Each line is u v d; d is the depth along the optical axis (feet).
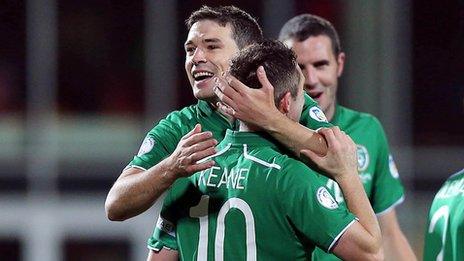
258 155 42.01
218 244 42.06
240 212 41.60
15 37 131.85
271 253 41.34
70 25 131.64
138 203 43.55
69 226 131.85
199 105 48.29
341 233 40.81
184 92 131.75
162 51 130.93
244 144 42.55
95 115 132.87
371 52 128.57
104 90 132.46
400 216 129.08
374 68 128.67
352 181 42.19
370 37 128.36
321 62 58.29
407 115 129.39
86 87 132.57
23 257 131.75
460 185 47.98
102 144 132.87
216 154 43.09
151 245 45.29
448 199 48.29
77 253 131.75
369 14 127.95
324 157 42.06
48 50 132.05
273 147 42.55
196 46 46.52
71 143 133.28
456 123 129.29
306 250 41.75
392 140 129.90
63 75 132.87
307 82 58.18
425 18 128.26
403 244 60.59
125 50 131.75
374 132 60.70
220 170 42.65
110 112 132.77
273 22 125.90
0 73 132.16
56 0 131.54
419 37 128.47
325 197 41.14
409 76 128.77
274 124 41.78
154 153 46.52
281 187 41.06
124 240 130.41
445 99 129.39
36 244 131.85
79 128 133.18
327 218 40.75
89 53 131.75
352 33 128.36
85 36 131.54
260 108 41.75
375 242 41.37
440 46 128.36
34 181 132.67
